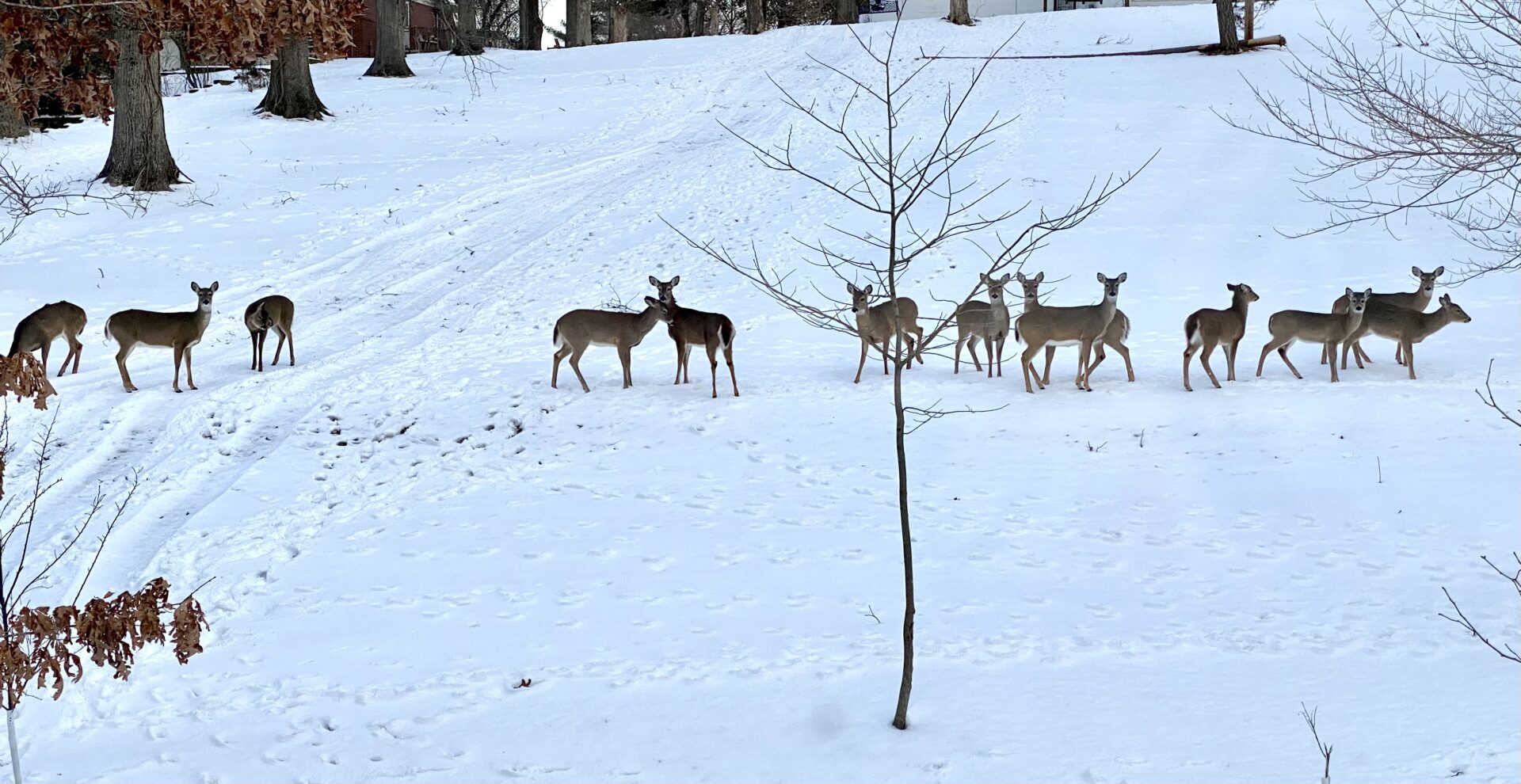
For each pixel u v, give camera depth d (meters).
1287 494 10.39
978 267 18.75
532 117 31.94
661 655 7.91
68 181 24.08
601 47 43.00
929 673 7.38
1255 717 6.50
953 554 9.54
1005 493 10.83
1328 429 11.95
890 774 6.08
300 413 13.66
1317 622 7.95
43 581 9.45
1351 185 21.72
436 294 19.02
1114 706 6.75
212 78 38.50
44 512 10.92
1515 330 15.45
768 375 14.71
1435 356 14.66
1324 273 18.00
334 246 21.31
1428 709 6.45
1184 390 13.53
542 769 6.38
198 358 15.73
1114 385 13.90
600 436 12.73
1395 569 8.78
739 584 9.14
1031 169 23.61
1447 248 18.69
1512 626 7.64
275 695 7.55
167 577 9.53
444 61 39.59
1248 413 12.54
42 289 18.09
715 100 33.84
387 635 8.45
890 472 11.49
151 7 7.04
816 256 19.97
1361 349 14.68
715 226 22.20
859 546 9.78
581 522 10.57
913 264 19.16
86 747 6.96
